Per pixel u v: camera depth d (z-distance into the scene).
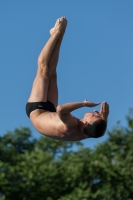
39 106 20.11
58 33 20.98
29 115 20.30
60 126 18.89
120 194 57.72
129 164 59.69
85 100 18.16
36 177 57.91
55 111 20.58
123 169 58.22
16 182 58.47
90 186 58.50
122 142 70.69
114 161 60.25
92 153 61.88
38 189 58.22
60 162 62.50
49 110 20.22
